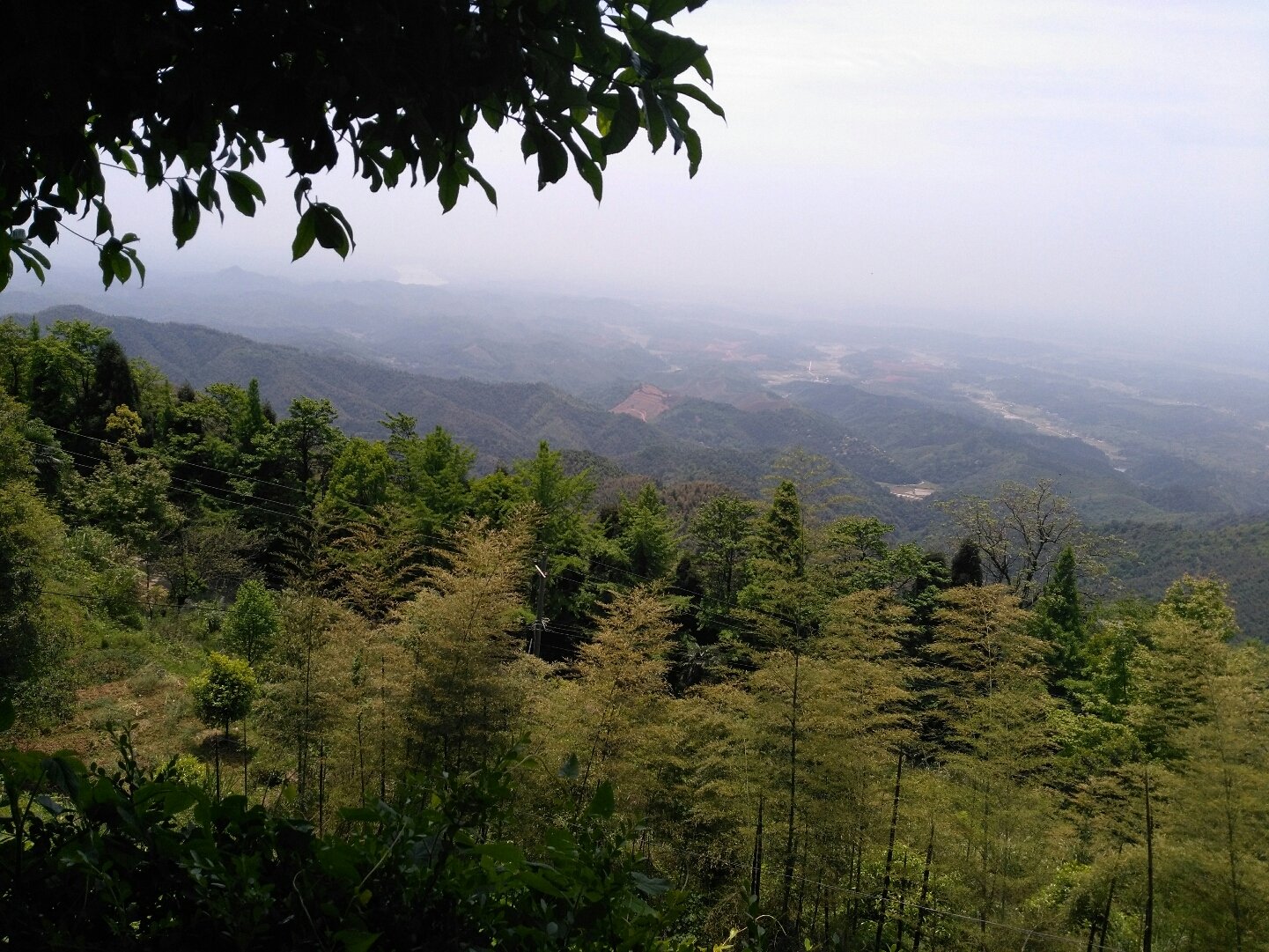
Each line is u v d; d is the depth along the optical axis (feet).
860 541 77.82
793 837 33.99
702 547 91.15
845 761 34.32
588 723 36.11
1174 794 30.81
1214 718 31.01
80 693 51.83
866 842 35.12
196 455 114.73
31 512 48.78
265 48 4.92
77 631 53.83
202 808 5.06
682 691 58.90
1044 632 78.33
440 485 96.22
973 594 39.11
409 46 5.09
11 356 102.58
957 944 32.32
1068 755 44.37
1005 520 90.84
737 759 36.22
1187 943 28.96
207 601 82.23
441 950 4.56
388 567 46.80
